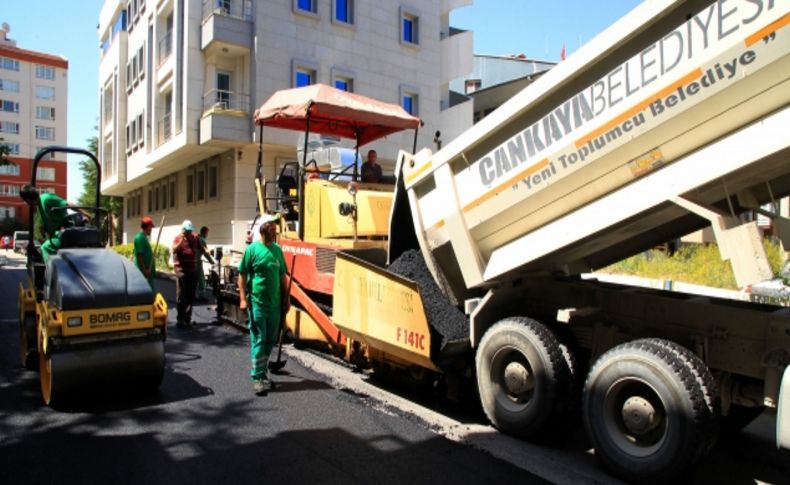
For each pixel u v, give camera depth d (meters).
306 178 7.88
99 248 6.08
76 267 5.40
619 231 4.36
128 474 3.90
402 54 24.19
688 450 3.60
